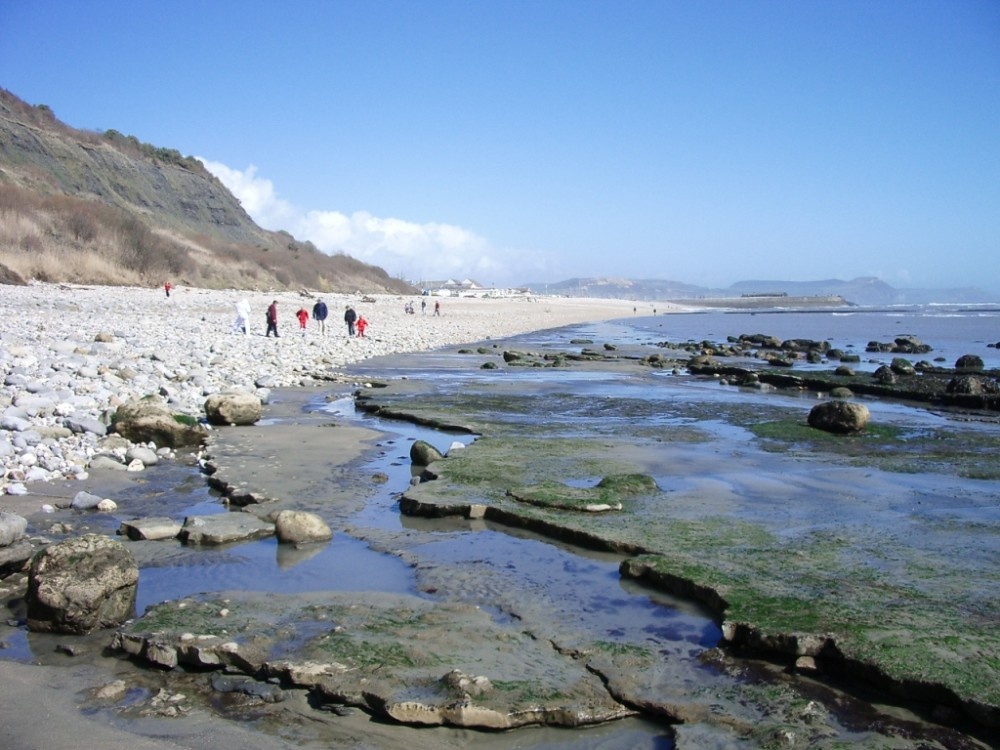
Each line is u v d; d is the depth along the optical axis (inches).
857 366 1301.7
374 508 393.4
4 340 858.8
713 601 271.1
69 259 2185.0
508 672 221.3
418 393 809.5
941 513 384.5
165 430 504.4
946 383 925.2
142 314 1502.2
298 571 305.6
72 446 469.7
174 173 4232.3
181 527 347.9
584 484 426.6
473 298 5147.6
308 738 192.9
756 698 211.8
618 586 294.4
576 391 875.4
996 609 257.0
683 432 610.9
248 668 222.2
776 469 483.5
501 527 365.4
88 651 237.0
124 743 183.6
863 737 194.1
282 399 752.3
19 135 3159.5
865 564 303.9
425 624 251.0
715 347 1610.5
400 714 199.8
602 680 220.4
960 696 201.3
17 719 193.3
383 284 4943.4
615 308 4697.3
